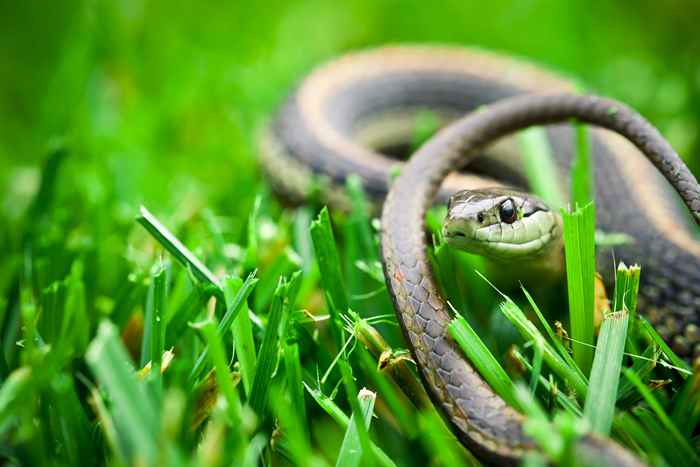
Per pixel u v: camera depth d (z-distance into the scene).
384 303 0.29
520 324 0.26
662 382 0.26
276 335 0.26
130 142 0.37
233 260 0.30
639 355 0.27
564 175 0.34
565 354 0.26
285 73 0.43
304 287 0.28
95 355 0.23
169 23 0.46
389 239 0.27
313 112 0.37
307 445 0.26
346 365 0.26
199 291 0.27
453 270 0.28
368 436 0.25
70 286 0.28
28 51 0.45
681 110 0.38
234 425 0.24
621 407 0.26
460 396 0.25
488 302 0.30
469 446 0.24
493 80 0.40
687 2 0.47
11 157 0.38
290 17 0.48
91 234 0.32
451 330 0.25
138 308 0.28
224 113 0.40
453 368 0.25
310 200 0.33
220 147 0.38
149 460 0.23
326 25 0.48
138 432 0.23
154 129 0.38
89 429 0.25
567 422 0.23
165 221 0.32
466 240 0.28
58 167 0.31
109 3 0.42
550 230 0.29
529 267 0.29
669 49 0.45
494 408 0.24
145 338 0.27
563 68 0.43
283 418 0.24
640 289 0.30
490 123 0.30
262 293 0.28
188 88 0.41
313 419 0.27
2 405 0.24
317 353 0.27
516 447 0.24
